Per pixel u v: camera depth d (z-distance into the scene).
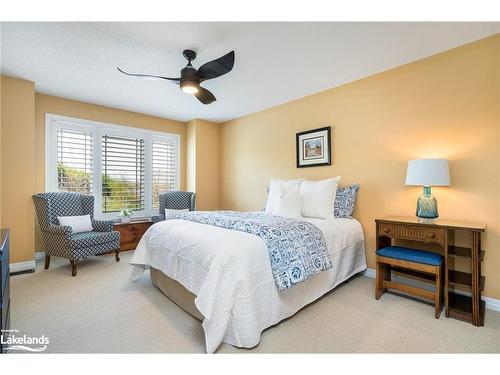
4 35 2.24
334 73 2.97
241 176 4.79
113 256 3.85
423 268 2.11
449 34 2.21
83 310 2.14
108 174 4.29
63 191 3.85
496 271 2.19
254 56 2.59
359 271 2.92
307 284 2.17
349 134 3.23
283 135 4.05
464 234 2.33
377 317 2.03
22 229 3.15
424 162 2.29
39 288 2.60
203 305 1.60
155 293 2.50
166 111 4.50
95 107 4.12
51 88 3.46
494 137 2.22
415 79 2.67
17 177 3.13
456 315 2.00
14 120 3.11
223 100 3.91
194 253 1.90
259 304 1.74
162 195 4.52
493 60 2.22
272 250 1.87
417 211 2.40
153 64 2.78
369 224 3.03
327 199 3.00
